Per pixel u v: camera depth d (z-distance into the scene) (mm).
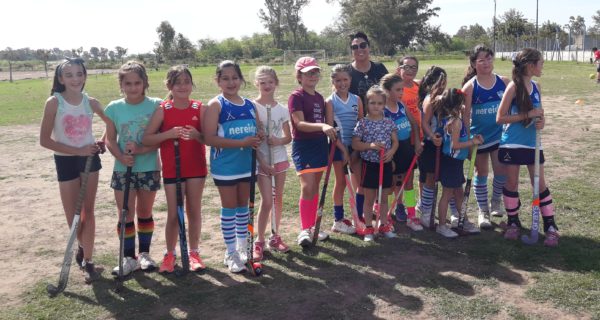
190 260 4539
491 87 5297
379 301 3881
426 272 4363
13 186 7746
